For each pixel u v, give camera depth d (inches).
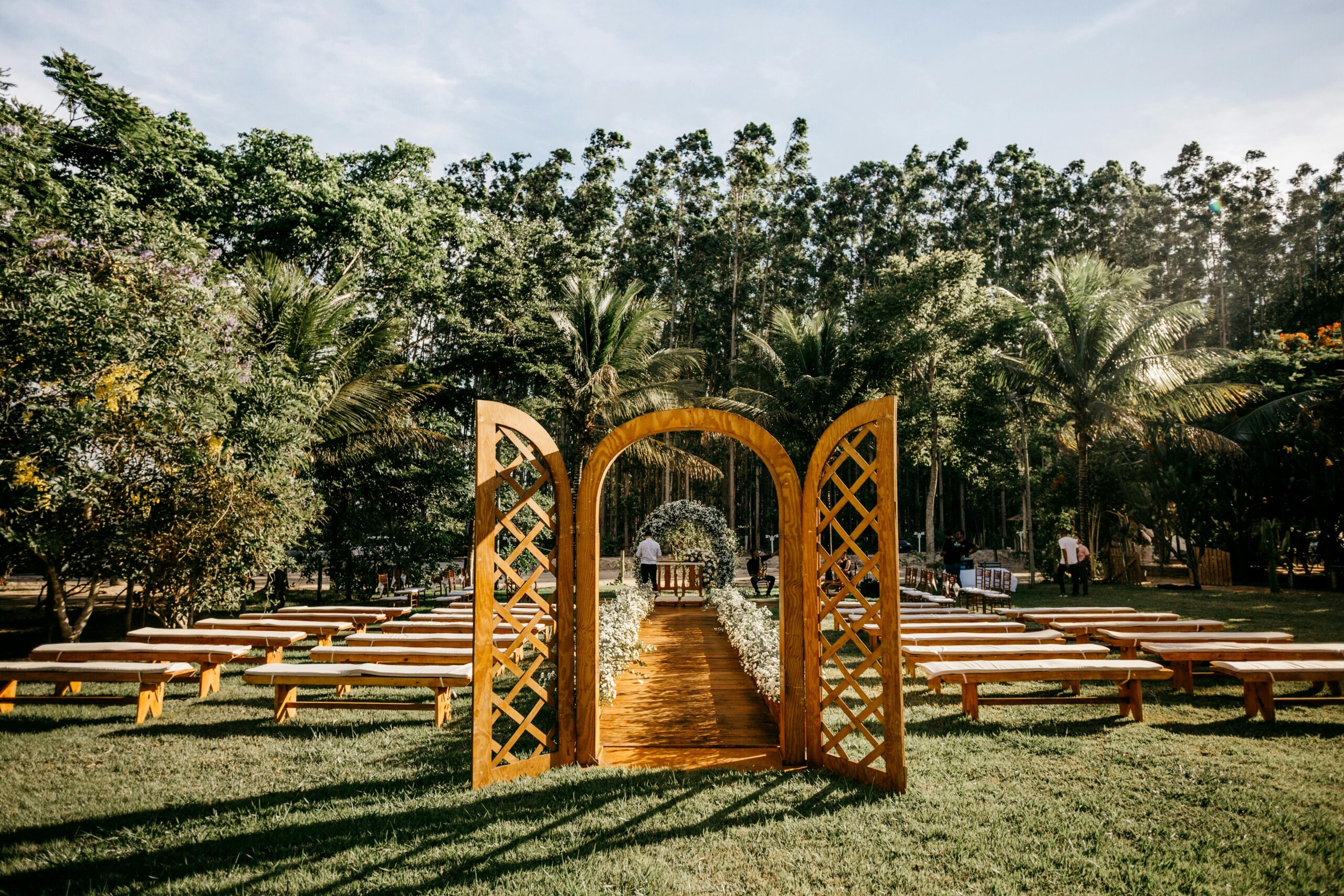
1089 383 761.0
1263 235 1825.8
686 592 729.6
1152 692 286.5
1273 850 150.1
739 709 272.2
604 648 300.5
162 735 234.7
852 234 1603.1
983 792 183.2
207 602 369.4
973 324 874.8
